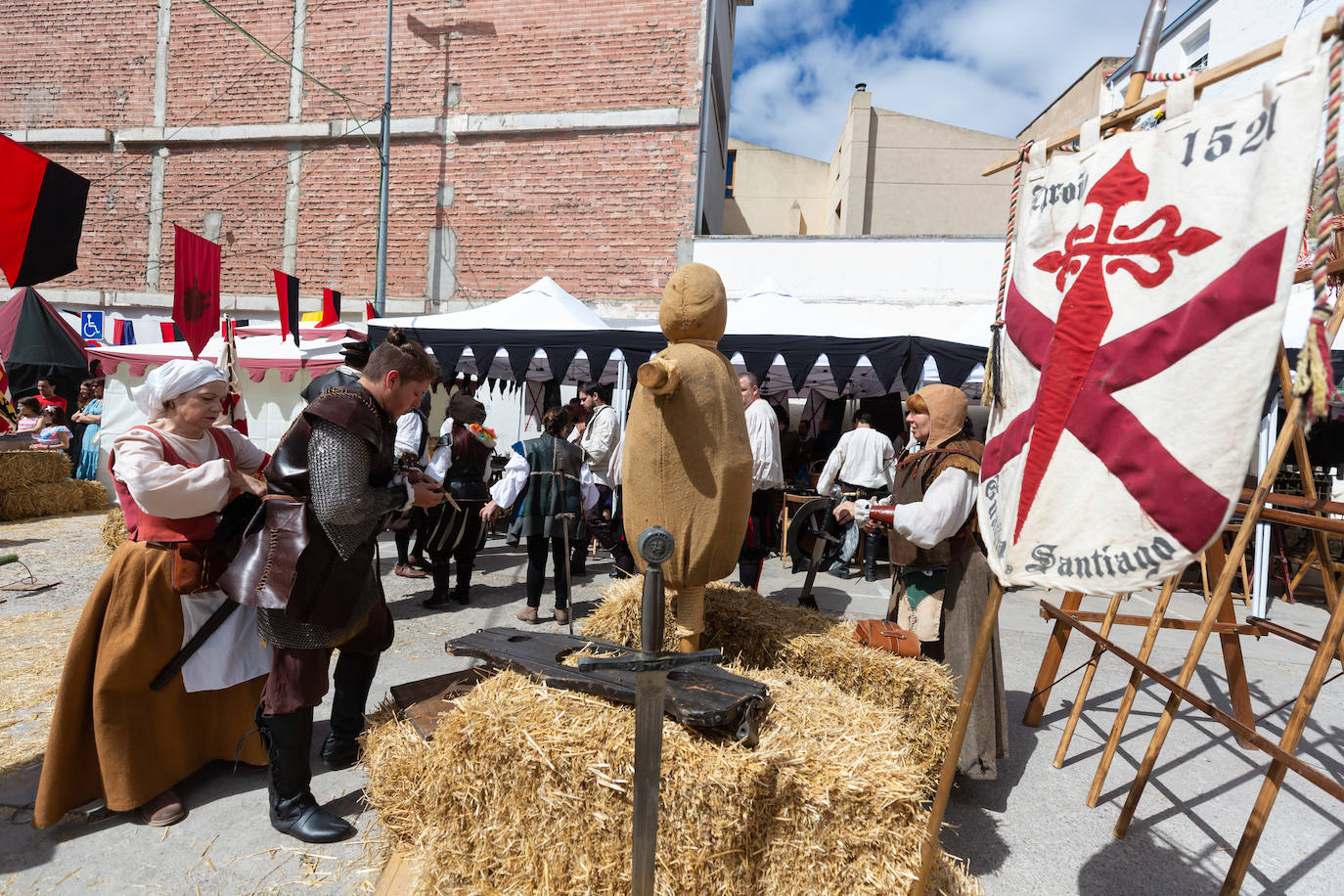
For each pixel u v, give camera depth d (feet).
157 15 37.88
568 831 5.86
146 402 7.86
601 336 19.95
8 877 6.82
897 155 51.60
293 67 34.22
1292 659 15.42
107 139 38.37
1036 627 17.53
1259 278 4.43
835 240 33.73
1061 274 5.78
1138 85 5.46
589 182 34.68
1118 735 9.07
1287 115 4.35
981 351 19.13
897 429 35.47
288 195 37.22
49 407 30.17
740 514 7.75
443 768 6.40
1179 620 9.09
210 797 8.33
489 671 7.63
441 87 35.76
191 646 7.88
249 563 7.16
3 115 39.19
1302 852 8.30
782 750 6.01
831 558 23.00
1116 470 5.12
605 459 19.39
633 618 9.74
